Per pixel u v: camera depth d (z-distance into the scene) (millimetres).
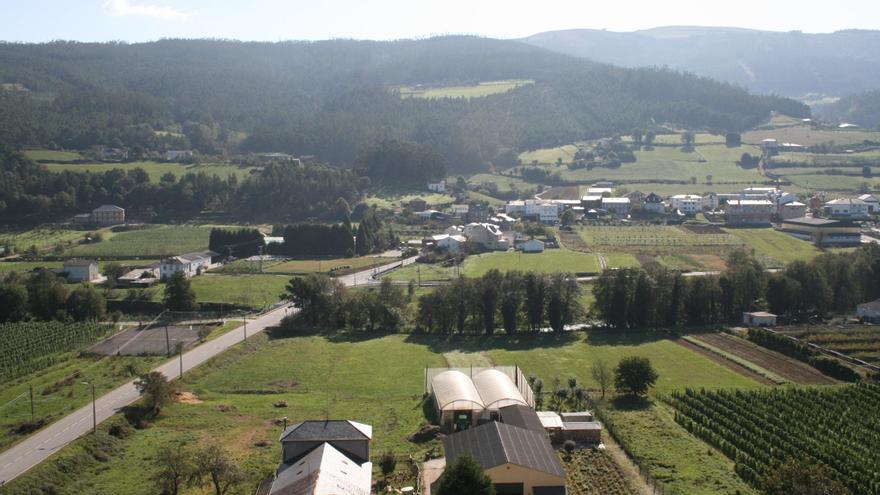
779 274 164750
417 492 80750
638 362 112812
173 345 142125
